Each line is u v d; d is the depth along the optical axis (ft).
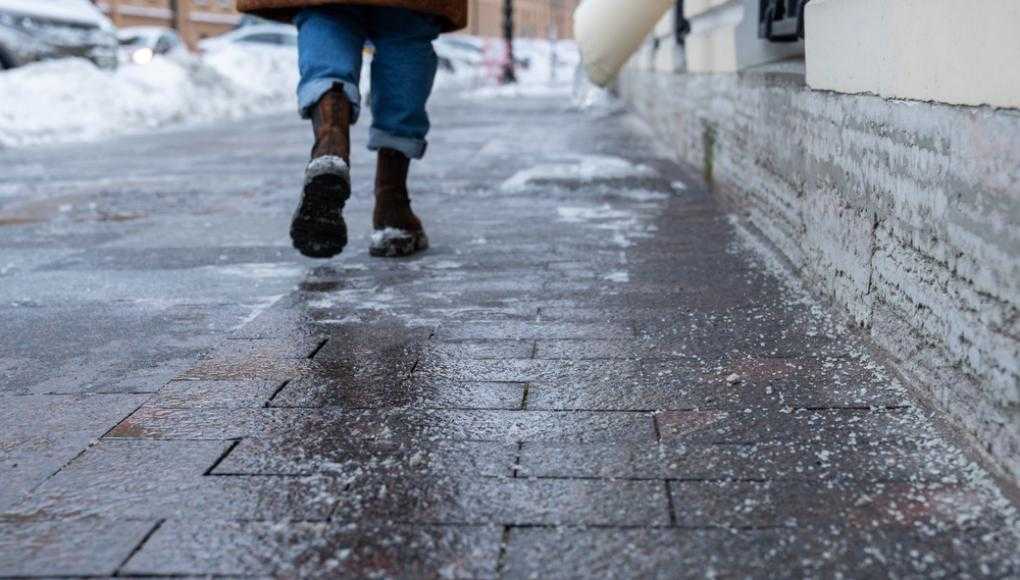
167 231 15.62
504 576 4.99
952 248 6.70
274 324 9.87
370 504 5.82
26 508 5.88
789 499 5.74
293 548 5.32
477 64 116.88
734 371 8.07
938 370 6.89
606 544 5.27
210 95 53.11
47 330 9.85
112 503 5.92
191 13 121.39
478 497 5.87
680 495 5.82
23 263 13.26
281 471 6.33
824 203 10.13
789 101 11.87
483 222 15.61
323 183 10.23
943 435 6.59
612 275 11.69
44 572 5.14
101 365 8.67
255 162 26.99
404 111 12.64
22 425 7.26
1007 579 4.83
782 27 13.23
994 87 6.02
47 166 26.94
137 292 11.41
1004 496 5.68
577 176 20.35
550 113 45.83
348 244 14.10
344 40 11.27
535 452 6.52
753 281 11.19
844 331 9.05
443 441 6.75
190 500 5.94
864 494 5.79
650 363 8.34
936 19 7.00
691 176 20.53
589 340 9.06
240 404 7.61
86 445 6.85
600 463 6.31
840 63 9.55
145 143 34.94
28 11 44.75
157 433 7.04
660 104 29.30
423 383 7.98
